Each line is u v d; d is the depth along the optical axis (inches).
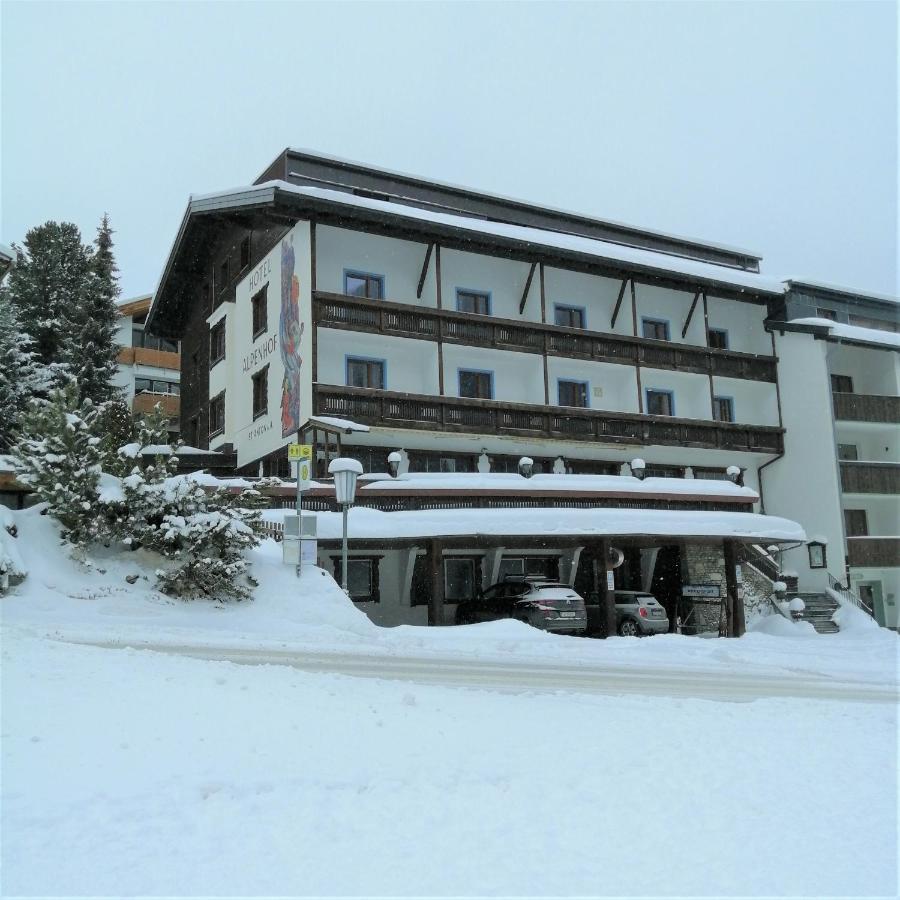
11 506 850.1
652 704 347.3
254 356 1223.5
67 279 1642.5
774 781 228.8
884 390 1488.7
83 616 594.2
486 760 234.8
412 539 919.7
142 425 731.4
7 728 235.6
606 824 188.1
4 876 150.5
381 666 446.3
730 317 1461.6
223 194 1117.1
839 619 1192.2
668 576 1159.6
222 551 682.2
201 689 300.8
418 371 1176.8
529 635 705.0
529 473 1049.5
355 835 174.7
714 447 1333.7
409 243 1203.2
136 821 177.5
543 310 1238.3
